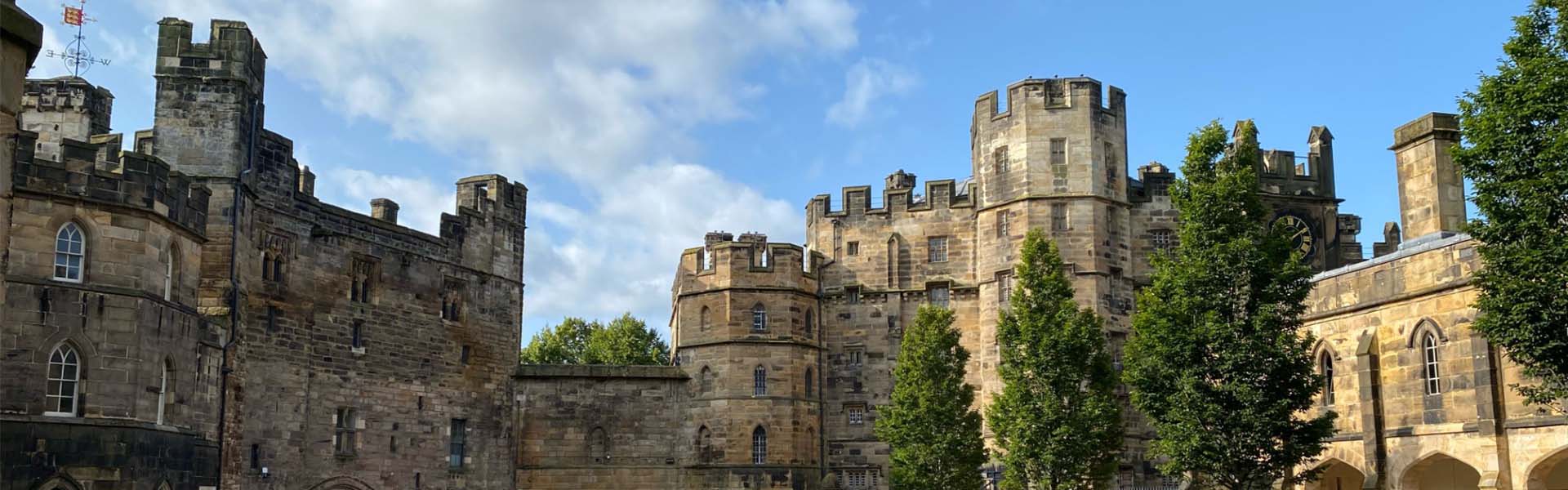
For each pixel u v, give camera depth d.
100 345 46.28
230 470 57.88
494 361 79.94
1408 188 56.59
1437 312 50.84
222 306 57.78
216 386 55.22
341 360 68.12
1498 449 47.41
